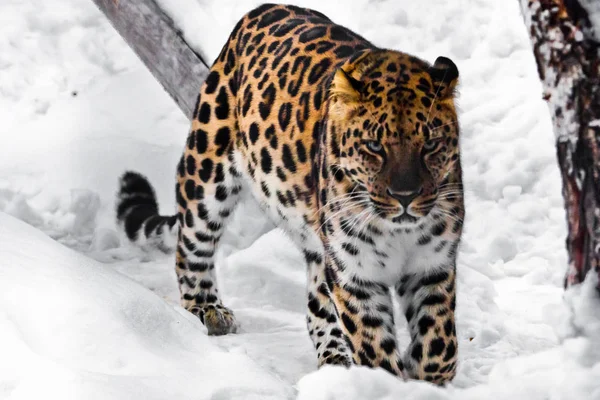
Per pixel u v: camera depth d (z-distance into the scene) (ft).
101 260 58.65
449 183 36.58
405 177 34.71
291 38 44.73
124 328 33.47
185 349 35.14
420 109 35.24
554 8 32.48
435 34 77.66
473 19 77.77
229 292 53.11
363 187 36.35
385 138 35.14
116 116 75.87
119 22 67.10
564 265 56.54
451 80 36.06
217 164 47.55
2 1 92.22
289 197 42.98
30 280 34.86
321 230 38.65
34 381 29.04
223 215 48.70
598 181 32.60
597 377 32.30
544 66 33.40
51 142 72.49
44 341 32.09
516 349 44.68
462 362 42.09
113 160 68.59
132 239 58.18
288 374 41.91
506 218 61.62
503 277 56.65
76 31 88.84
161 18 64.44
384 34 78.28
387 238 36.81
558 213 61.36
